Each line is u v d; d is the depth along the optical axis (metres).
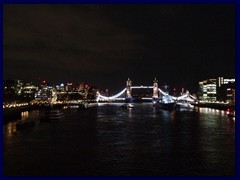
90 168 60.62
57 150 76.19
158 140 90.00
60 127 122.12
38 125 129.75
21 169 59.94
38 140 90.31
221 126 122.88
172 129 114.44
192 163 64.06
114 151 75.06
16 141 88.38
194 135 99.31
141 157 69.06
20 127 115.50
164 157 69.00
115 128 118.38
